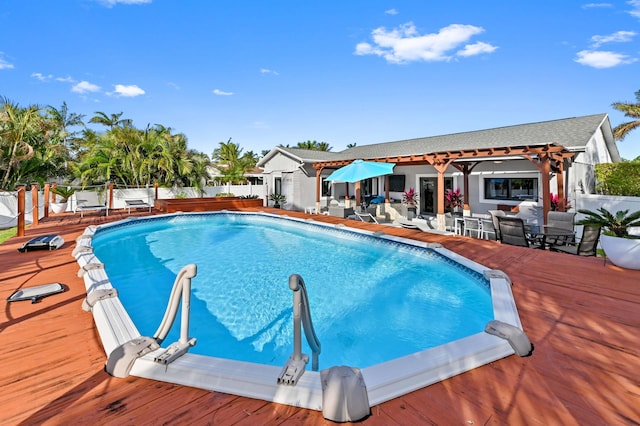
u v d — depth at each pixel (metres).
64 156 25.88
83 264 6.35
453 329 5.42
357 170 13.60
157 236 13.38
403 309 6.21
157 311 6.24
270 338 5.23
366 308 6.28
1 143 19.94
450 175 16.56
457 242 9.20
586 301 4.54
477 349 3.05
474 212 15.50
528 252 7.81
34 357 3.19
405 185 19.27
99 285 4.88
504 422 2.27
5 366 3.02
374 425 2.24
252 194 29.22
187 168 25.19
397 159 13.76
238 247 11.47
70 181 25.11
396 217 16.36
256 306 6.47
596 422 2.27
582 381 2.74
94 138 25.78
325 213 17.84
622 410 2.39
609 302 4.48
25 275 6.00
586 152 13.75
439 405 2.45
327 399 2.33
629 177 13.02
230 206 19.70
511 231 8.98
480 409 2.40
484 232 11.68
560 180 10.82
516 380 2.76
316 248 11.26
